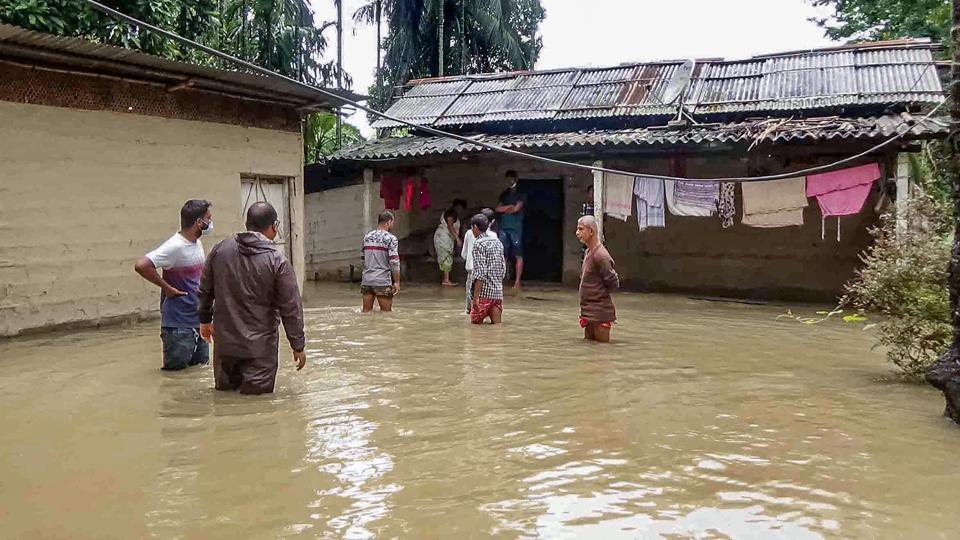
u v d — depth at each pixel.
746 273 14.80
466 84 17.73
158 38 12.30
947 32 16.62
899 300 6.88
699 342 8.91
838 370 7.28
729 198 12.90
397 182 15.84
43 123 9.01
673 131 13.00
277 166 12.45
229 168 11.53
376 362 7.32
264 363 5.93
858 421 5.40
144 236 10.27
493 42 25.31
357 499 3.82
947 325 6.61
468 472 4.23
